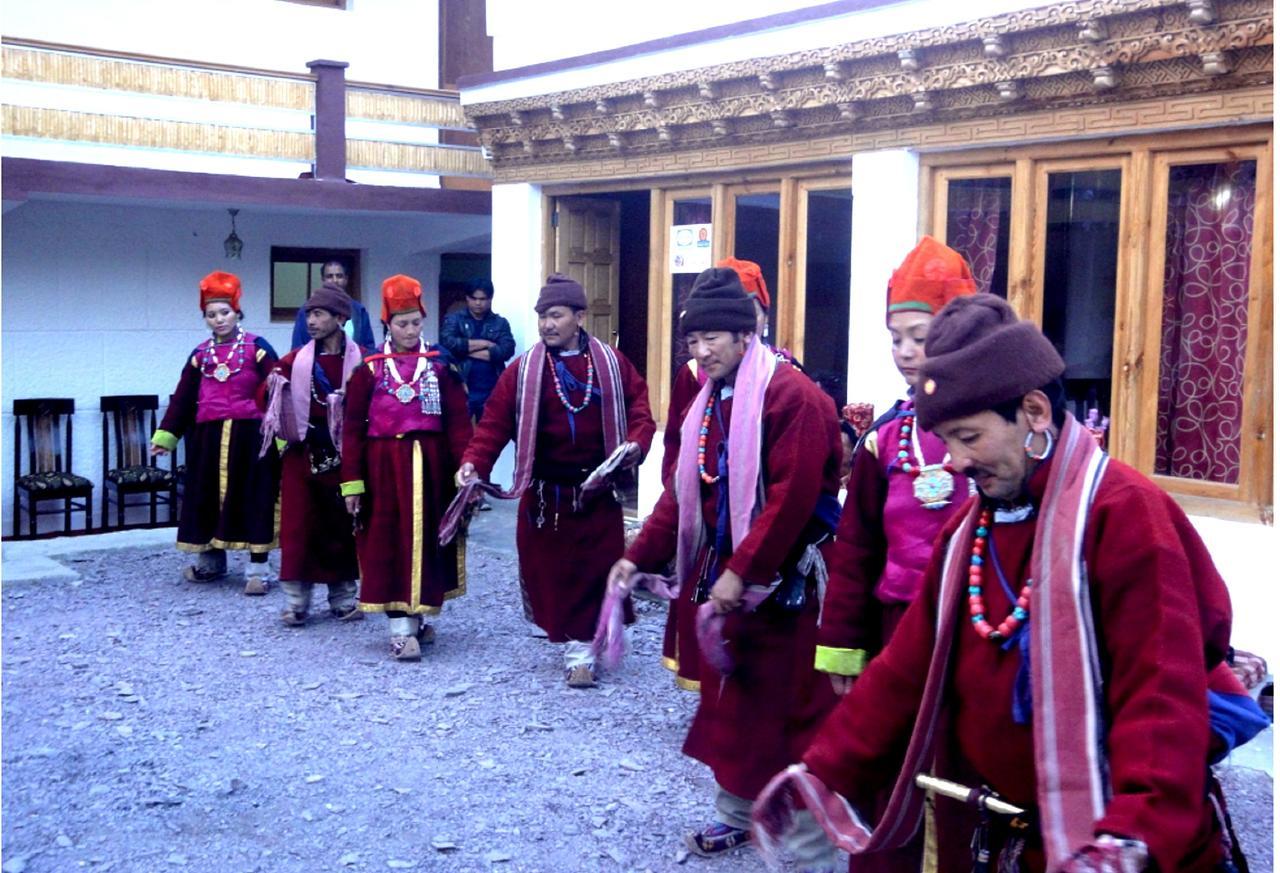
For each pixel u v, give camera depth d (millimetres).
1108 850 1893
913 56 6691
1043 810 2084
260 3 11836
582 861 4168
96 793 4711
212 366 7848
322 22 12203
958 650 2355
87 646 6660
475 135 12039
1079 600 2113
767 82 7547
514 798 4684
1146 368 6191
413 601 6254
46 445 10414
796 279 8016
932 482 3223
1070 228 6473
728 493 4160
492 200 10539
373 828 4426
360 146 10812
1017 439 2207
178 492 10938
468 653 6586
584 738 5309
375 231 12062
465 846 4281
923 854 2650
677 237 8898
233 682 6055
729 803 4168
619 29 9062
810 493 3875
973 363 2170
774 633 4031
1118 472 2182
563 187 9812
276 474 7785
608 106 8891
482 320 9961
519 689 5969
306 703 5750
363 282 12062
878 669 2527
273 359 7938
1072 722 2096
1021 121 6461
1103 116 6109
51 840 4312
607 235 10367
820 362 8000
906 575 3271
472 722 5504
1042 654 2133
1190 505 6062
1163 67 5836
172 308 11094
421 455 6234
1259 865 4062
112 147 9602
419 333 6352
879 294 7188
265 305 11539
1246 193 5801
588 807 4602
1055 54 6148
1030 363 2170
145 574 8414
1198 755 1972
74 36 10906
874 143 7199
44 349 10492
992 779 2334
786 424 3939
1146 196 6109
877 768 2537
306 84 10484
